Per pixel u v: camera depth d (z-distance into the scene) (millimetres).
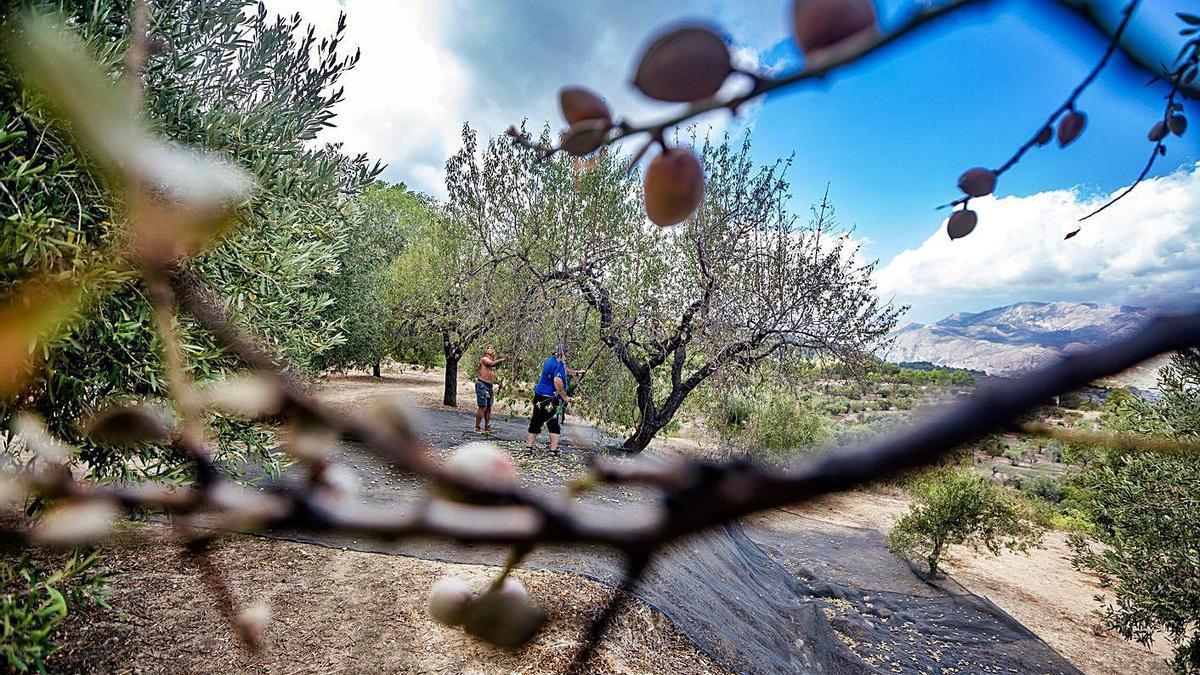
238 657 3938
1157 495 6316
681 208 270
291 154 3727
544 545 254
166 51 3064
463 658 4023
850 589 9781
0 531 380
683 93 226
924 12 207
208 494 336
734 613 6680
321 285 10375
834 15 207
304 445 272
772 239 10008
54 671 3672
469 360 19453
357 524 259
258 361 307
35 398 2635
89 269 991
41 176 2117
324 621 4355
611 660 4219
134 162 277
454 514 257
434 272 15039
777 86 215
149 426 346
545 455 8062
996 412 169
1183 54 370
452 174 13055
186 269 310
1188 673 6586
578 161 265
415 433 276
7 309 265
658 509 226
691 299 10555
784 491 190
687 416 11695
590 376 10992
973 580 11180
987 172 549
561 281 11062
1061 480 7066
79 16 2830
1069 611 10227
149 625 4172
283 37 3691
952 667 7801
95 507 370
